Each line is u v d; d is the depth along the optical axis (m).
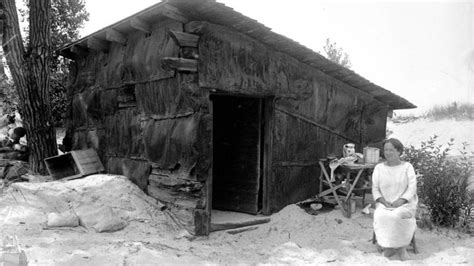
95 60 7.70
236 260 4.61
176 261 4.36
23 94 8.08
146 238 4.99
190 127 5.29
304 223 6.08
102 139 7.44
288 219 6.22
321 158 7.21
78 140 8.30
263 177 6.45
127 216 5.43
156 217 5.56
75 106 8.40
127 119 6.68
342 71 6.95
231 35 5.70
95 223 5.05
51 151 8.34
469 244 5.37
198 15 5.18
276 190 6.46
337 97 7.43
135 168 6.42
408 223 4.71
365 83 7.42
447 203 5.98
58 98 14.48
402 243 4.72
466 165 6.33
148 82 6.05
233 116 6.88
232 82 5.72
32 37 8.14
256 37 5.82
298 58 6.58
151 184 6.03
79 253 4.15
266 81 6.19
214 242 5.28
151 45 5.91
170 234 5.27
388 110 8.66
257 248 5.15
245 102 6.72
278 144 6.47
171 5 5.00
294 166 6.75
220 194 6.93
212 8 4.93
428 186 6.18
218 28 5.53
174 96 5.51
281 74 6.42
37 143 8.15
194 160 5.24
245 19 5.24
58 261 3.90
